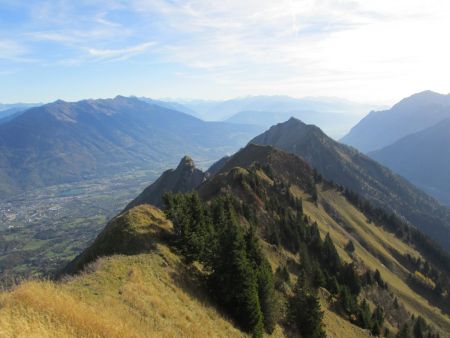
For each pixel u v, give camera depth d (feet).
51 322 65.46
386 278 406.82
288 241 312.50
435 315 377.50
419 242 593.01
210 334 105.19
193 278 139.54
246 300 132.16
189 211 169.78
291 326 176.86
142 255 133.18
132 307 93.56
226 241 139.95
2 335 55.06
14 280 76.84
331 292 270.87
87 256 153.89
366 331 236.02
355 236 480.23
